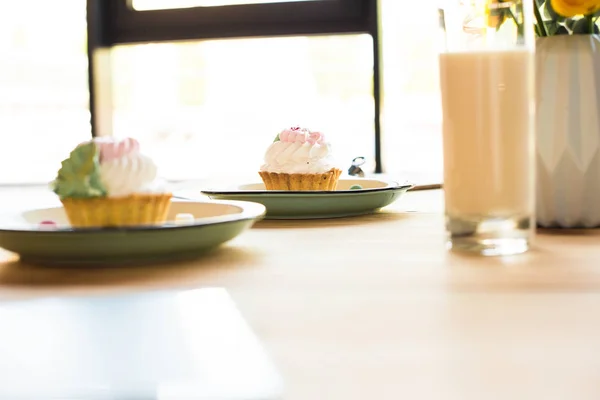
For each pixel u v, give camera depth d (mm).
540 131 955
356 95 2287
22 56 2490
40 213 968
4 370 605
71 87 2457
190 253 856
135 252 824
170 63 2438
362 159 1521
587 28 953
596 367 588
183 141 2459
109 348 635
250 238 959
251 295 733
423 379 568
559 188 955
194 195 1225
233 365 609
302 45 2328
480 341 639
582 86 944
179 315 689
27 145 2564
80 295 741
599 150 948
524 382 556
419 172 2168
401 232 972
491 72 839
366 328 662
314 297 726
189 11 2375
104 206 874
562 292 725
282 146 1240
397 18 2227
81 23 2412
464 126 846
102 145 886
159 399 534
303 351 628
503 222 844
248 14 2334
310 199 1065
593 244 882
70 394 545
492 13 845
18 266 840
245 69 2387
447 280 762
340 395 536
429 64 2225
